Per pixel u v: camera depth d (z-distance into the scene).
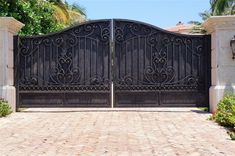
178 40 12.60
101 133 8.88
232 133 8.52
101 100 12.72
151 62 12.64
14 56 12.76
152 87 12.64
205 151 7.17
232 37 11.71
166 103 12.62
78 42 12.73
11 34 12.58
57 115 11.83
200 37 12.55
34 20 16.64
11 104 12.41
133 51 12.65
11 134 8.85
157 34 12.65
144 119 10.89
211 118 10.71
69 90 12.76
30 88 12.80
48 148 7.46
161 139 8.20
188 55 12.57
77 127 9.69
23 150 7.32
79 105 12.74
